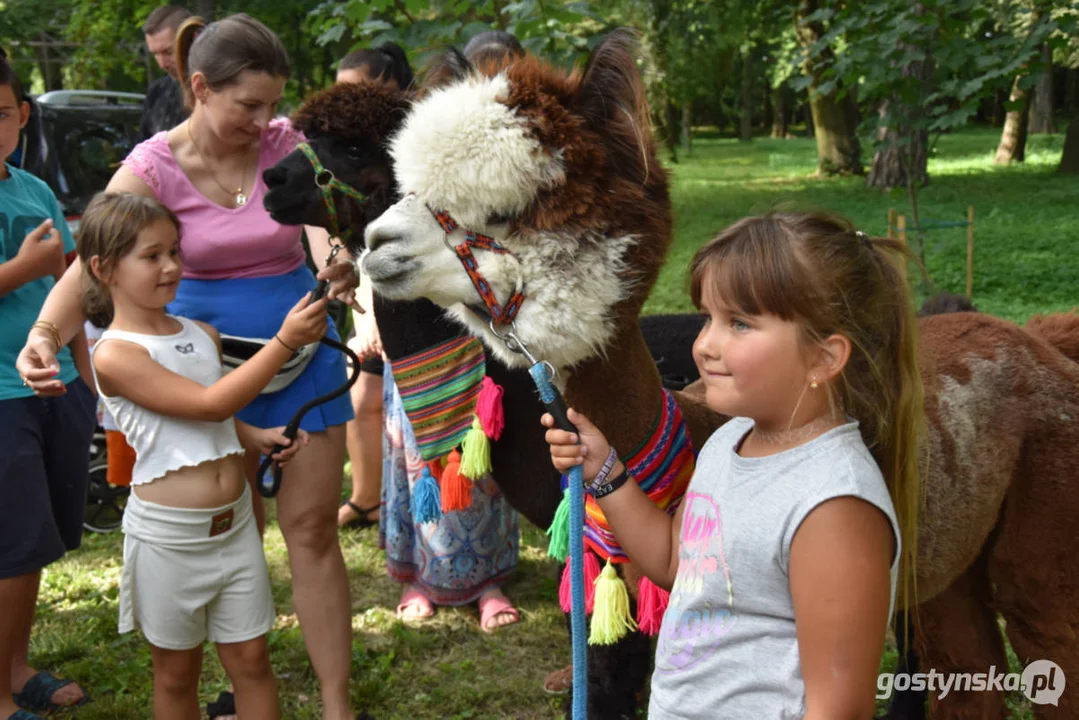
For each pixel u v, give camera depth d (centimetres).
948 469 242
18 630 322
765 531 169
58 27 1725
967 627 281
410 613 421
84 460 343
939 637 283
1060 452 257
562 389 220
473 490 404
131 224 259
